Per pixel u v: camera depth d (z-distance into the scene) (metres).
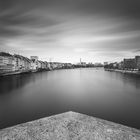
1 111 27.00
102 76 103.00
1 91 45.78
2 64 96.31
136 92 44.72
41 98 36.91
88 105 31.03
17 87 53.34
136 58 160.62
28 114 25.44
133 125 20.92
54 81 72.25
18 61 119.94
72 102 33.25
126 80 77.19
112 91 46.16
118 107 29.53
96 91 46.09
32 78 86.69
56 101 34.09
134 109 28.17
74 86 56.25
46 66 196.12
